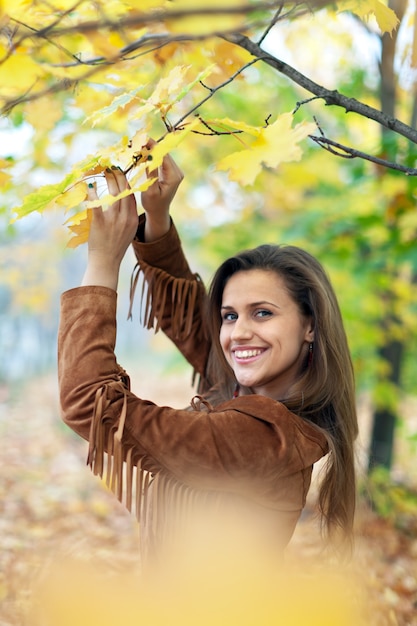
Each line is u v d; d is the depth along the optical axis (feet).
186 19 4.56
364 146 16.80
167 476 5.23
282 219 18.71
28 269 24.27
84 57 6.38
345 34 13.79
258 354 5.97
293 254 6.19
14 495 20.11
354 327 16.65
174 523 5.18
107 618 4.60
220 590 4.87
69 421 5.09
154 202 6.63
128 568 13.71
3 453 26.66
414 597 12.26
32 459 25.84
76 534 16.26
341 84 17.07
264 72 16.48
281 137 4.59
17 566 12.77
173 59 6.40
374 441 19.67
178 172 6.61
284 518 5.40
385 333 17.20
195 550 5.10
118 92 6.89
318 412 6.23
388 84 14.21
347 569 10.21
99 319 5.16
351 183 14.88
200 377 7.38
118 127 7.47
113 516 18.38
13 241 23.63
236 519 5.19
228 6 4.48
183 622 4.68
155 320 7.43
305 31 13.09
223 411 5.31
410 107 15.11
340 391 6.23
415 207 11.84
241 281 6.03
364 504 13.75
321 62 16.47
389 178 11.75
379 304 16.67
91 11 5.59
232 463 5.06
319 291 6.03
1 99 5.87
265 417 5.27
